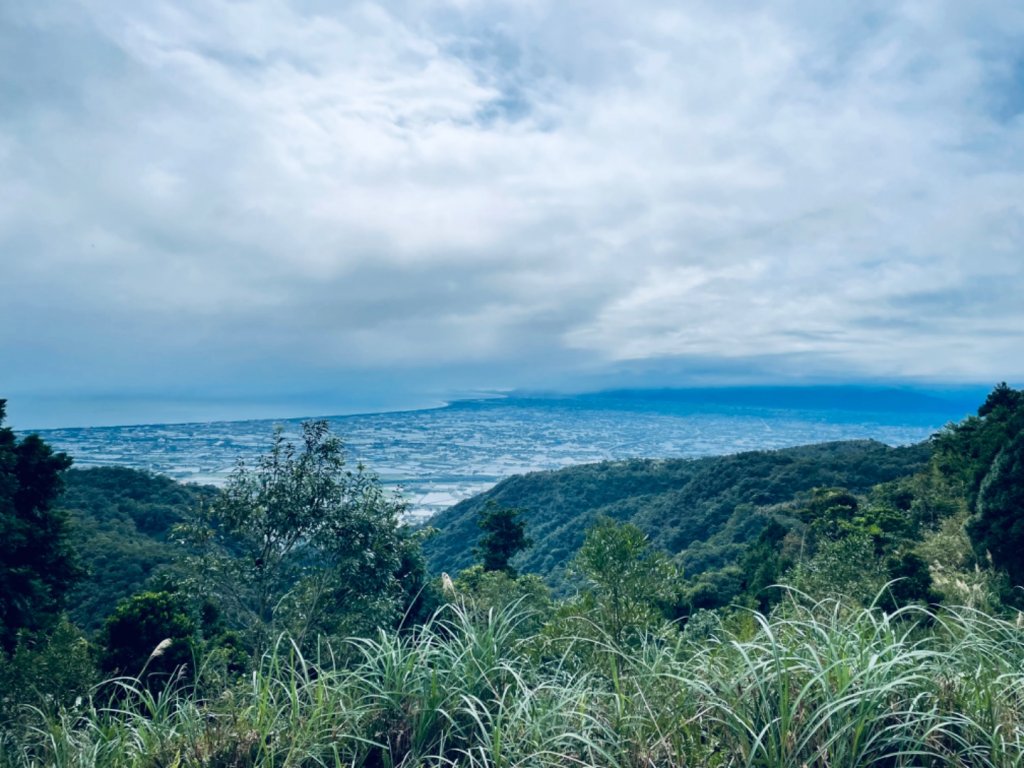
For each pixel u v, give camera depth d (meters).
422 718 2.37
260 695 2.45
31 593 12.92
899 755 1.98
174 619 13.50
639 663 2.73
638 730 2.13
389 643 2.72
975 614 2.95
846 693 2.08
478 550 30.33
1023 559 11.41
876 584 9.06
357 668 2.65
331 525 11.36
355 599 11.47
